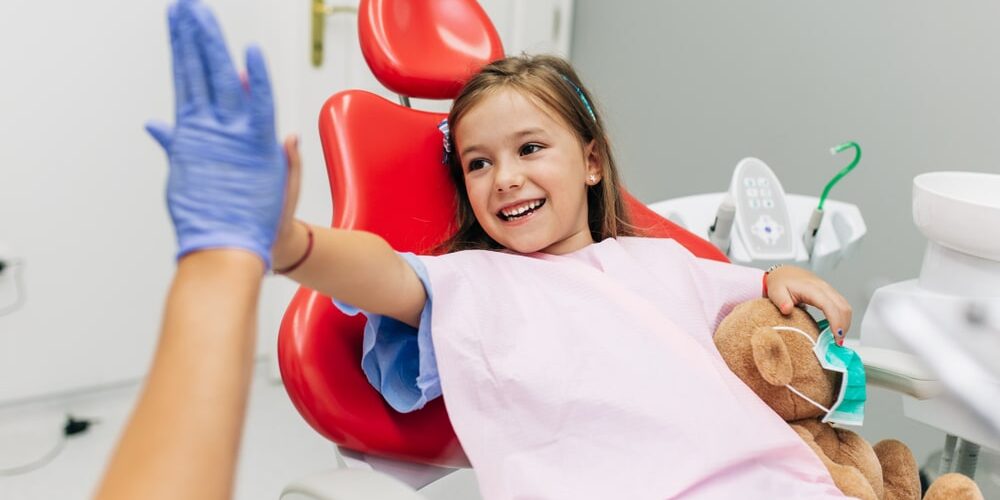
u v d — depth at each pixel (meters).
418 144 1.11
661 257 1.06
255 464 1.90
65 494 1.75
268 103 0.51
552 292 0.95
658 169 2.16
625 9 2.21
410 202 1.08
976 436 0.94
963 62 1.48
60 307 2.01
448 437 0.95
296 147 0.57
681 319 0.96
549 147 1.04
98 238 2.02
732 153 1.94
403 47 1.12
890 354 0.98
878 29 1.61
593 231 1.18
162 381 0.48
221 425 0.47
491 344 0.88
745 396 0.89
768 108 1.84
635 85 2.20
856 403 0.93
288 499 0.79
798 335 0.92
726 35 1.92
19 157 1.88
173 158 0.52
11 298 1.94
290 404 2.17
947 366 0.94
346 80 2.18
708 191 2.02
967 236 1.00
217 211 0.51
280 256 0.64
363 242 0.77
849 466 0.89
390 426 0.91
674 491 0.80
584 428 0.85
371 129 1.07
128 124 1.99
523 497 0.82
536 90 1.04
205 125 0.51
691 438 0.83
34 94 1.87
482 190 1.03
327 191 2.23
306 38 2.09
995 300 0.96
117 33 1.93
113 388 2.13
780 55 1.80
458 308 0.89
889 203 1.63
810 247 1.37
